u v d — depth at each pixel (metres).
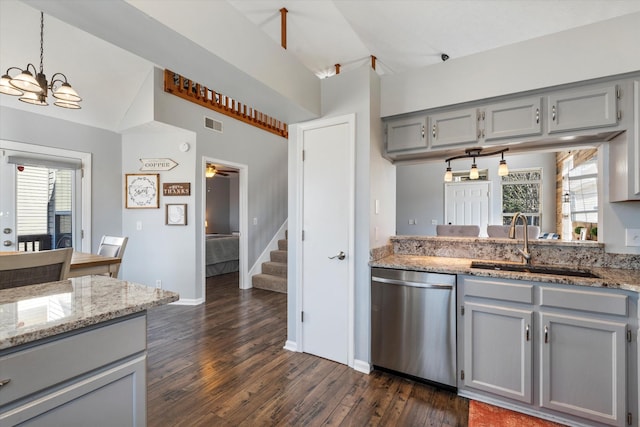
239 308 3.85
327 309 2.54
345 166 2.46
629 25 1.76
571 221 5.41
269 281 4.74
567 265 2.15
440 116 2.33
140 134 4.07
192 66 1.73
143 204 4.06
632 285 1.56
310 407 1.90
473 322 1.97
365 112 2.37
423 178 7.28
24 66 2.92
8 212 3.15
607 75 1.80
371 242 2.38
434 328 2.09
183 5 1.44
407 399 1.99
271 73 2.01
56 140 3.45
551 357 1.76
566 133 1.93
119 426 1.06
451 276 2.03
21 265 1.51
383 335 2.29
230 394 2.02
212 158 4.29
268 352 2.65
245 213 4.88
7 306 1.05
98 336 1.00
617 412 1.62
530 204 6.45
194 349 2.69
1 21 2.64
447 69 2.26
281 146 5.72
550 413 1.78
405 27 3.00
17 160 3.15
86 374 0.97
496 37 2.89
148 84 3.58
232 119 4.64
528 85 2.00
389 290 2.26
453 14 2.60
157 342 2.84
